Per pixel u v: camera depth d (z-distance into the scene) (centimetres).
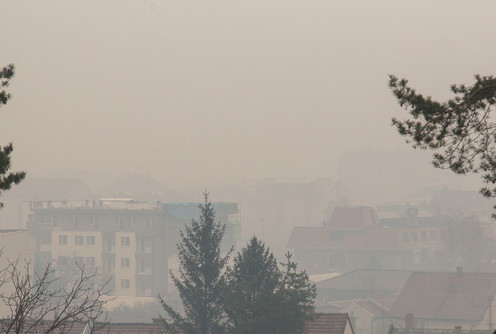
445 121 5356
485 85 5378
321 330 14488
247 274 14325
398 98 5425
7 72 5838
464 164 5359
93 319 4706
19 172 5647
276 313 13488
